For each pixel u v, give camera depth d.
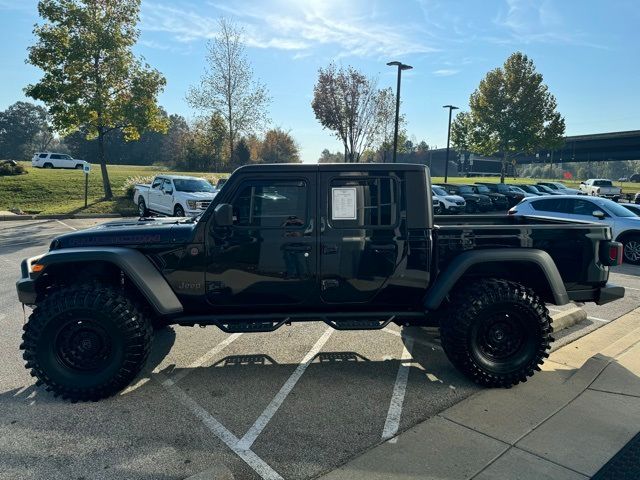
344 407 3.76
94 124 20.09
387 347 5.12
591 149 77.19
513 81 37.06
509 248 4.25
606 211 10.76
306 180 4.08
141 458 3.06
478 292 4.00
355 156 30.09
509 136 37.78
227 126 26.22
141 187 18.11
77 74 18.94
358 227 4.12
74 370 3.86
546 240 4.32
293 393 4.01
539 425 3.41
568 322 5.69
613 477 2.78
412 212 4.16
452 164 98.62
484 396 3.91
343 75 28.47
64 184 24.47
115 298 3.84
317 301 4.21
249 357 4.84
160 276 4.05
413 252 4.18
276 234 4.07
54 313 3.72
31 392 4.03
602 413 3.57
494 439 3.23
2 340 5.24
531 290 4.10
